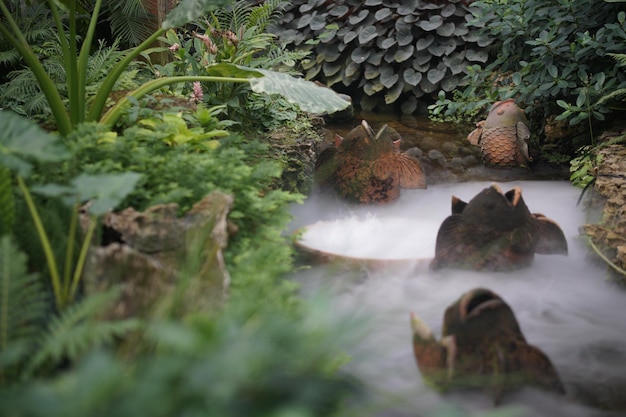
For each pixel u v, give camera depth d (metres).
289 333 1.53
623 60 5.46
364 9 8.30
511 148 5.79
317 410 1.65
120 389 1.39
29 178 2.85
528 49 6.76
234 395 1.44
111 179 2.22
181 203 2.96
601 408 2.38
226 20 6.85
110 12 6.70
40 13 6.28
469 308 2.35
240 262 2.69
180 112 4.32
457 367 2.31
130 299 2.21
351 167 4.56
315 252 3.34
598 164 4.97
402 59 7.75
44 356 1.84
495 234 3.38
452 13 7.88
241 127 5.33
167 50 6.12
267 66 6.00
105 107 4.69
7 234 2.43
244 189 3.19
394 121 7.30
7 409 1.30
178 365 1.43
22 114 4.94
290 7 8.51
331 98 4.29
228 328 1.51
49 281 2.47
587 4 6.23
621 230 3.78
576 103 6.31
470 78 7.55
